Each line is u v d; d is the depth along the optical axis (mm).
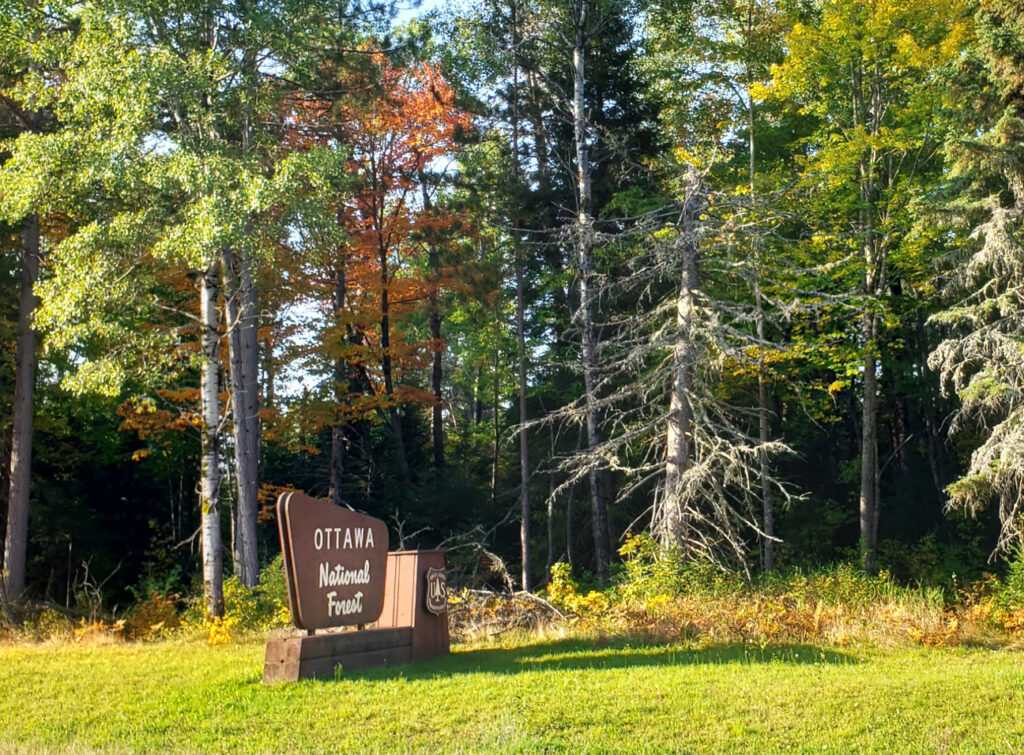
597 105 27844
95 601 21344
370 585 11727
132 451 30672
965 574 26578
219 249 17625
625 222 27000
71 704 10242
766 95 23594
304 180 19625
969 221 19219
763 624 13805
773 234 21188
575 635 14164
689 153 25422
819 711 9164
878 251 24516
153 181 17219
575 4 25953
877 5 22078
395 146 30266
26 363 22906
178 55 18625
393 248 33188
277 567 22328
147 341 18109
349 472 31828
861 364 25281
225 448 25531
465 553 28125
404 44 23797
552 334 32094
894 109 23297
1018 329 17234
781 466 31344
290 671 10703
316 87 22219
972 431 29375
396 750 8016
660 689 10031
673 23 27281
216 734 8734
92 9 17750
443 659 12227
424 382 44906
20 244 23547
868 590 16312
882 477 33031
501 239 31359
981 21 17859
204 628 16812
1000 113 18125
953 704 9438
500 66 28109
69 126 18469
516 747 7938
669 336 19141
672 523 17984
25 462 22641
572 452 27547
